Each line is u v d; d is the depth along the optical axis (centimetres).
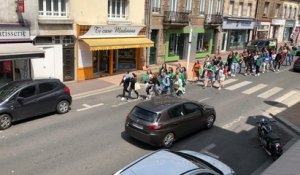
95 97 1823
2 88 1417
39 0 1858
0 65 1798
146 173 723
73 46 2073
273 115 1612
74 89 1953
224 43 3884
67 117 1483
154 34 2769
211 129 1412
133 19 2445
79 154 1130
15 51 1670
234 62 2488
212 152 1195
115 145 1216
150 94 1830
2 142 1197
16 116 1352
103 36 2214
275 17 4953
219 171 838
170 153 815
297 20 5738
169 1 2761
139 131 1179
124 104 1714
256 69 2562
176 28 2953
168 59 2988
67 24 1981
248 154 1191
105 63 2364
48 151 1140
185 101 1292
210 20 3356
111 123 1431
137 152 1170
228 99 1889
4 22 1705
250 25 4256
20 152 1124
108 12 2275
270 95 2028
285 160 811
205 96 1925
